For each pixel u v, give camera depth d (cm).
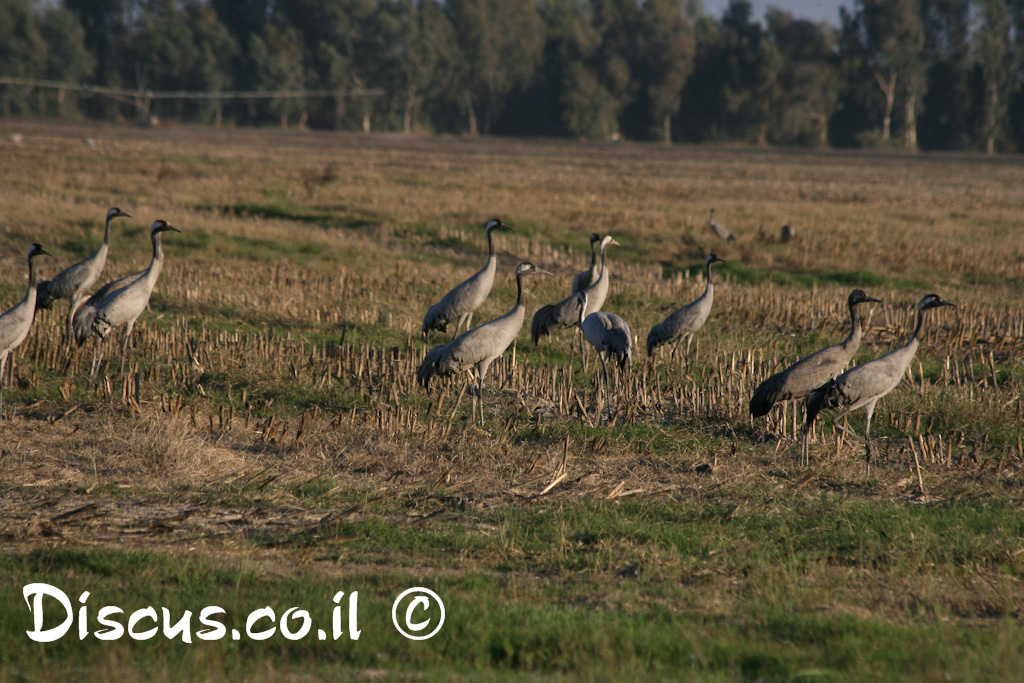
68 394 1423
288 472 1184
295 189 4581
